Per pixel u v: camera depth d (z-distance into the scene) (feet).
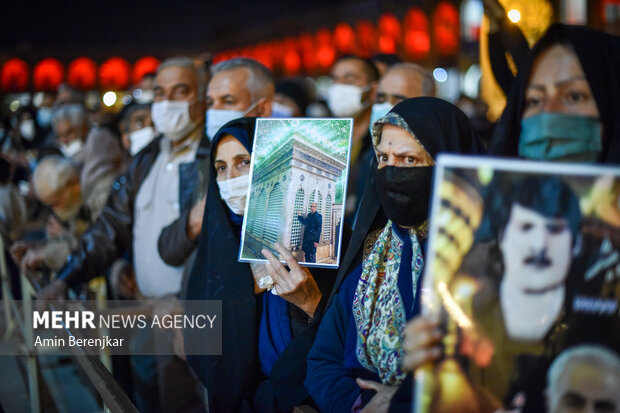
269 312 6.50
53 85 48.55
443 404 3.79
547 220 3.78
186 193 8.98
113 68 49.34
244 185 6.61
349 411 5.14
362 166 11.94
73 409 11.62
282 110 14.11
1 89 48.06
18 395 11.94
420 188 4.93
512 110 4.70
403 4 40.98
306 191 5.84
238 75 8.59
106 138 13.44
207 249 6.89
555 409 3.74
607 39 4.53
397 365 4.92
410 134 4.92
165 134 9.61
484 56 6.58
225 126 6.75
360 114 13.73
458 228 3.84
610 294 3.72
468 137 5.08
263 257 5.92
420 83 11.04
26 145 22.45
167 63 9.57
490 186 3.84
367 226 5.57
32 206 17.97
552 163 3.79
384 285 5.22
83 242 10.27
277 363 6.09
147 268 9.57
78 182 13.17
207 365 6.65
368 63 13.84
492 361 3.80
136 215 9.93
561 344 3.76
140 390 9.69
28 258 11.80
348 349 5.39
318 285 6.32
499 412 3.76
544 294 3.78
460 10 39.52
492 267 3.81
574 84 4.43
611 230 3.73
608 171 3.73
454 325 3.81
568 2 19.29
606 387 3.70
